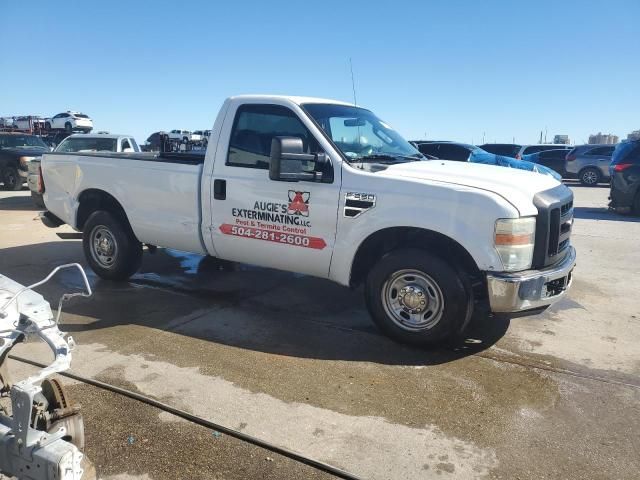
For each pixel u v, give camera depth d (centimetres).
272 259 504
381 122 580
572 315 555
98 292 604
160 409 354
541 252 421
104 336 475
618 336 498
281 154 432
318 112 496
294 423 340
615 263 798
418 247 451
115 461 300
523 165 1275
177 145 777
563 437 330
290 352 448
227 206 514
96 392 375
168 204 557
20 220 1098
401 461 304
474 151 1458
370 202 442
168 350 447
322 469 297
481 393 383
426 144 1523
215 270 704
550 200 428
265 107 500
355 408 360
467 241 412
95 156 617
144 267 716
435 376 408
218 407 358
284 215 484
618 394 386
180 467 296
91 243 641
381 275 455
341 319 530
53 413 248
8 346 237
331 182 461
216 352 445
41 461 216
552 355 452
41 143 1777
